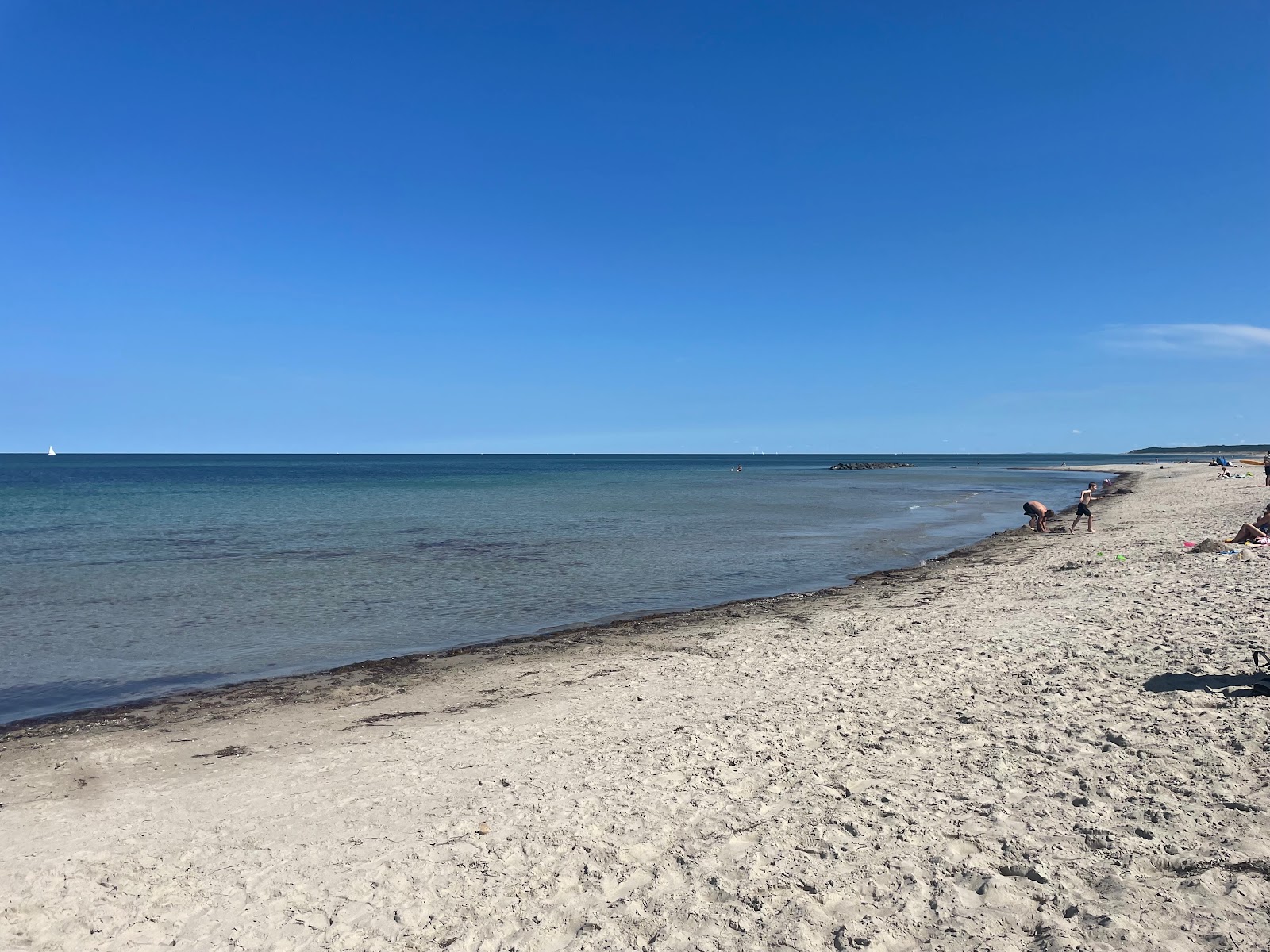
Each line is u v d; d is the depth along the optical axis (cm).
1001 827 528
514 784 713
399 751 850
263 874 560
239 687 1183
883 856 504
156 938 484
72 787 791
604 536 3169
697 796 644
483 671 1236
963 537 3048
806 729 801
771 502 5241
